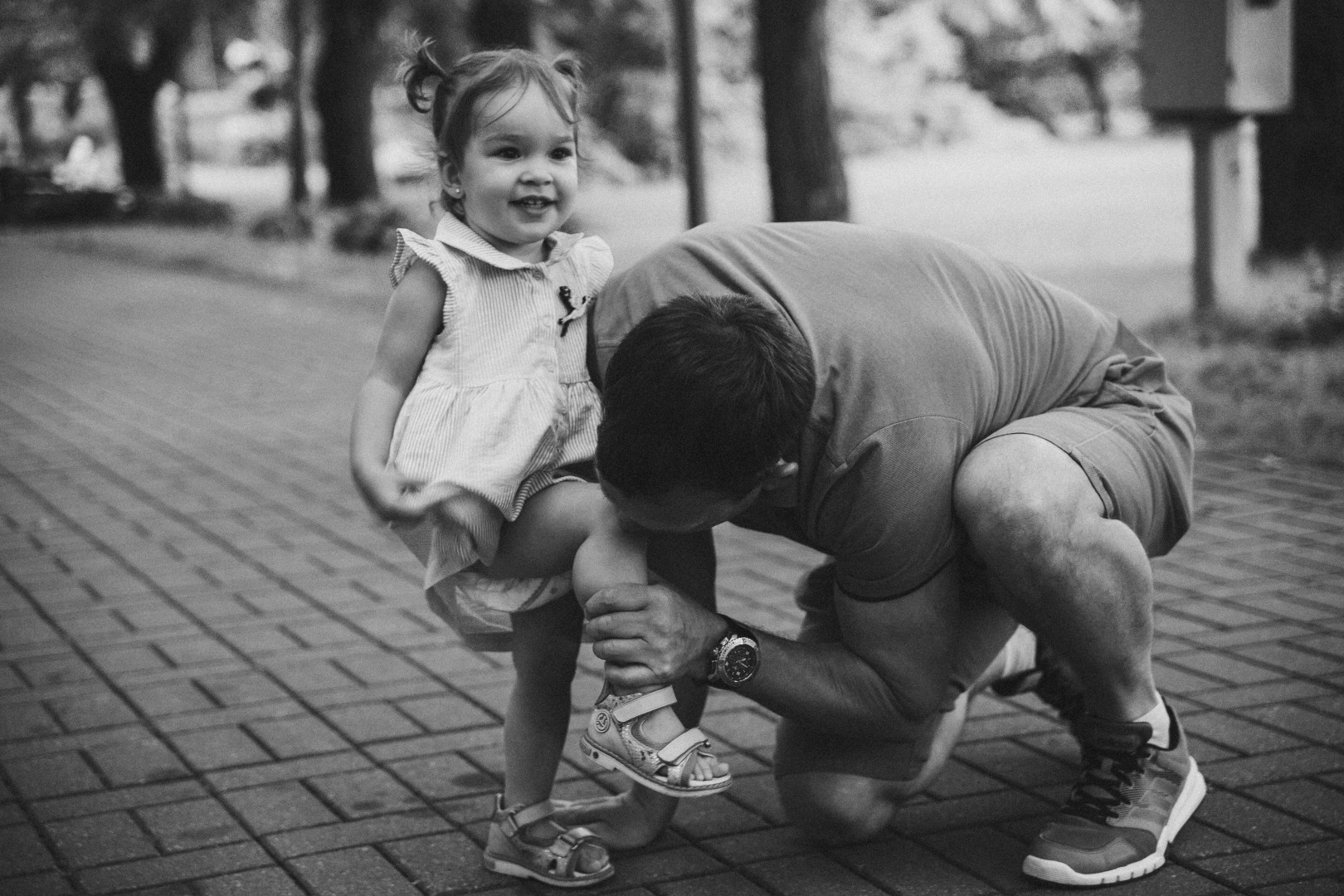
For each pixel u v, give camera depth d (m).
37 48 28.72
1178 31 8.38
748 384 2.39
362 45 21.94
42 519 6.18
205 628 4.67
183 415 8.56
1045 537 2.63
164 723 3.85
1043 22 37.03
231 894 2.91
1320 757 3.41
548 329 2.73
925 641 2.73
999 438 2.71
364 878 2.96
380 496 2.57
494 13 18.02
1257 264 9.79
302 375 9.91
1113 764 2.89
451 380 2.69
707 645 2.66
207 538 5.82
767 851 3.04
